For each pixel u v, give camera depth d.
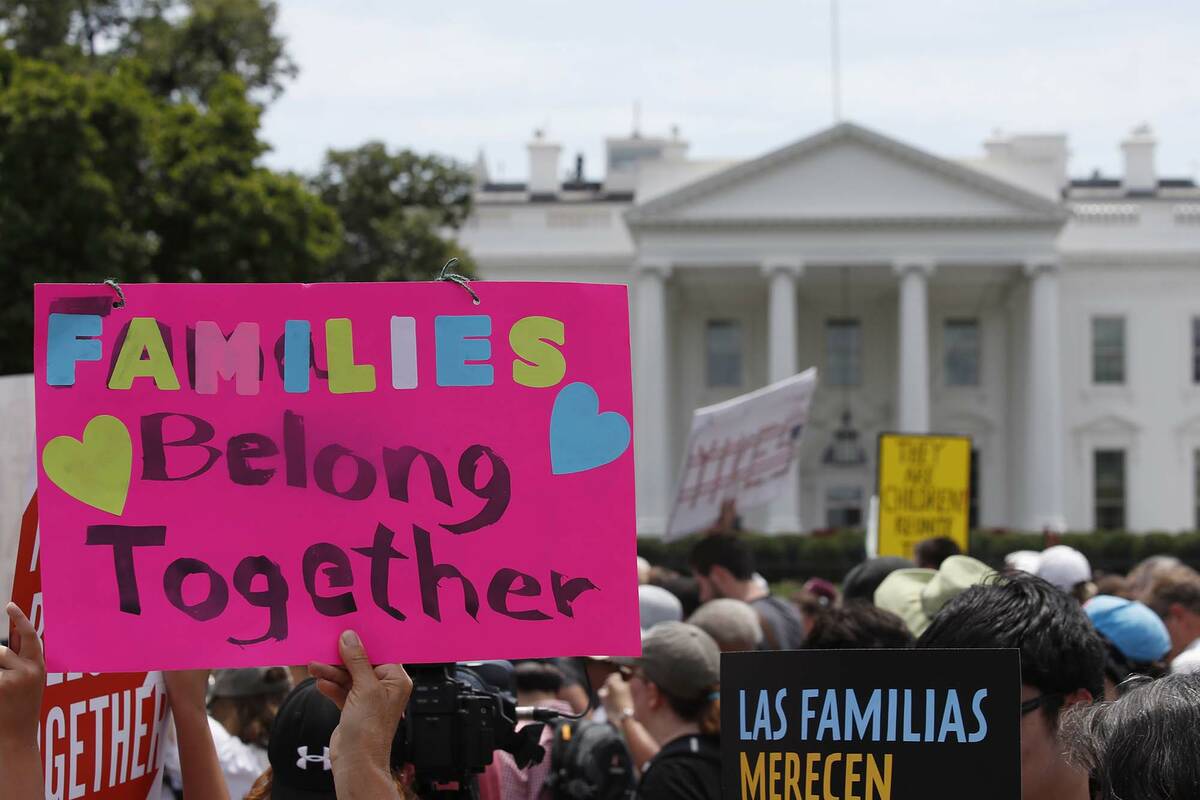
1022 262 71.94
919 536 15.88
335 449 4.32
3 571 4.39
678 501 16.06
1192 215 77.56
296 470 4.31
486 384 4.39
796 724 4.27
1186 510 77.50
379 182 59.94
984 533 66.19
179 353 4.32
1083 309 77.75
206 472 4.29
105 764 4.65
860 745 4.24
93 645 4.19
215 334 4.33
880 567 10.07
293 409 4.33
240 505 4.29
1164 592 10.36
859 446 77.88
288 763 5.26
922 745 4.21
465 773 4.42
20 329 41.91
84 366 4.28
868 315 78.56
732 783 4.28
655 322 72.25
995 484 78.19
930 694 4.21
